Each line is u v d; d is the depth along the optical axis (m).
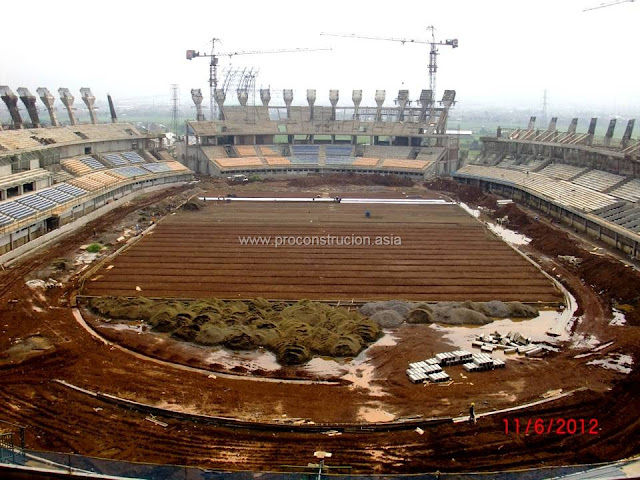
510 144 162.00
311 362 52.97
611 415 42.81
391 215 119.06
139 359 52.97
